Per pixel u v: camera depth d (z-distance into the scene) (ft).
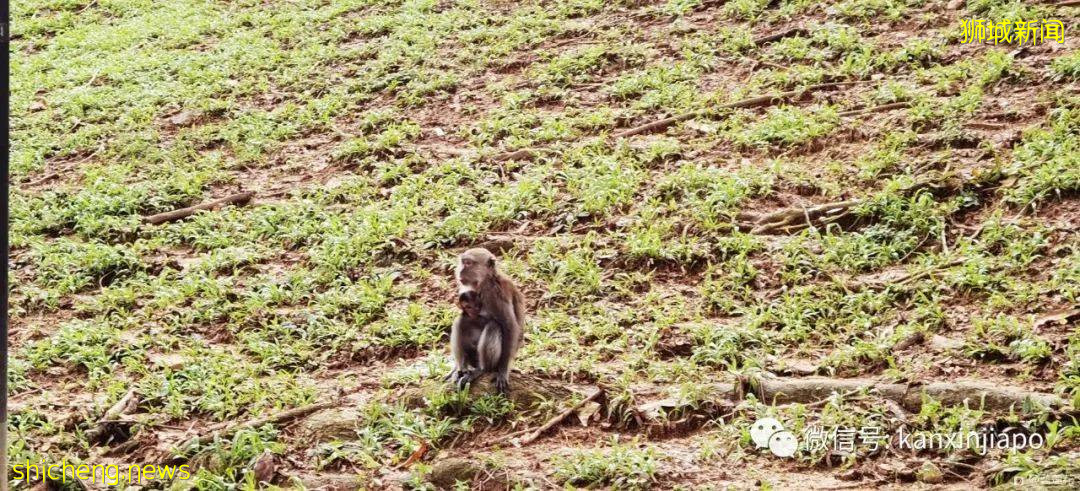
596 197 37.06
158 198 41.57
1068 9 45.24
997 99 39.68
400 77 51.78
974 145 36.65
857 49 46.26
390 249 35.45
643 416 24.14
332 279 34.06
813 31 48.65
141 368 29.01
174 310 32.86
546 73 49.37
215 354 29.73
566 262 32.91
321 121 48.24
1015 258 29.68
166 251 37.83
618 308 30.71
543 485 21.59
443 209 38.09
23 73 60.75
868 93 42.19
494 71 51.72
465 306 24.06
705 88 46.21
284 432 24.88
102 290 34.60
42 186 45.14
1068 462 20.06
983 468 20.93
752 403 24.12
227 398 26.78
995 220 31.53
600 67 49.65
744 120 42.22
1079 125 35.83
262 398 26.68
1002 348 25.16
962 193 33.50
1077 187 31.96
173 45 62.54
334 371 28.84
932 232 32.04
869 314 28.81
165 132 49.80
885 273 30.81
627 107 45.52
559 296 31.65
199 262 36.24
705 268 32.50
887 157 36.24
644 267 32.86
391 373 27.63
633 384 25.88
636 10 56.24
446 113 47.75
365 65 54.49
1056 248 29.68
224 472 23.36
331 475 22.88
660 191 37.19
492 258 24.56
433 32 57.67
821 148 39.14
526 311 31.07
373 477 22.63
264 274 34.91
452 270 34.09
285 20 64.03
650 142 41.86
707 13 53.72
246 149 46.39
